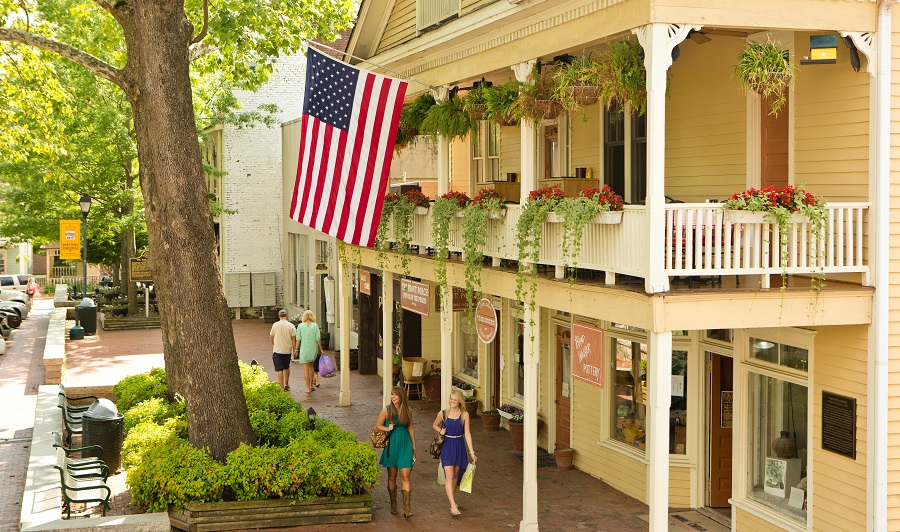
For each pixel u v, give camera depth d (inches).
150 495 490.0
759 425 481.4
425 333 879.7
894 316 403.9
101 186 1322.6
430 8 655.1
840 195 419.2
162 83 531.8
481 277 557.9
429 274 631.2
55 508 459.5
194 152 540.7
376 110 592.4
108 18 915.4
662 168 382.9
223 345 538.6
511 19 490.6
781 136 471.8
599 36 422.3
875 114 400.2
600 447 595.2
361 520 509.4
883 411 399.9
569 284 448.5
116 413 589.6
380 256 711.7
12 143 971.3
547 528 505.0
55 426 616.4
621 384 584.7
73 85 1189.1
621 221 409.4
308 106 617.9
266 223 1430.9
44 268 2770.7
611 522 515.5
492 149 783.1
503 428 737.0
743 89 455.8
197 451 507.5
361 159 597.3
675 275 386.9
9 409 781.9
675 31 382.9
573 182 502.9
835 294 400.2
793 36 439.8
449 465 525.3
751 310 393.4
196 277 534.9
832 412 422.0
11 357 1089.4
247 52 874.1
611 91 445.4
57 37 1135.0
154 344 1192.8
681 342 535.2
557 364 655.1
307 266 1278.3
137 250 1743.4
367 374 969.5
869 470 402.0
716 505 536.1
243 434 539.8
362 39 773.3
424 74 647.8
